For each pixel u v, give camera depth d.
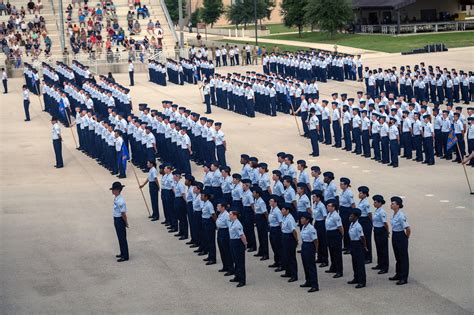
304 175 32.22
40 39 88.56
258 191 28.80
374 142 43.25
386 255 26.62
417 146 42.84
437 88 58.31
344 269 27.34
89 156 47.31
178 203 31.50
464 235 29.81
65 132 53.91
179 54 84.62
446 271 26.23
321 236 27.75
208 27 150.00
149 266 28.47
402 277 25.41
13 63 81.00
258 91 57.75
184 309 24.14
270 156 44.59
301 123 54.00
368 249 27.67
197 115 44.50
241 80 59.59
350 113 45.75
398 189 36.81
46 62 77.56
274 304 24.17
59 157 44.81
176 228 32.72
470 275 25.80
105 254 30.00
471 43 91.69
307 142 48.22
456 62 76.62
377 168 41.59
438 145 43.91
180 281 26.75
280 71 73.69
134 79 78.00
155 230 33.00
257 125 53.91
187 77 73.88
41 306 24.91
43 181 41.97
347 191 28.70
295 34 121.19
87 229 33.22
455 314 22.73
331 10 106.88
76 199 38.12
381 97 48.28
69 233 32.75
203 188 30.75
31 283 27.06
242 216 30.03
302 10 112.50
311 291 25.11
